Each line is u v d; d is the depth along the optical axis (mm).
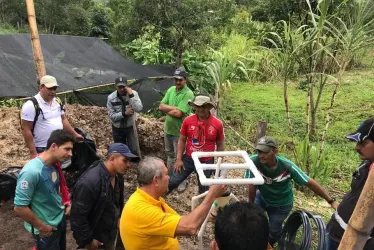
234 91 12133
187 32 10281
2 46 9258
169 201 4910
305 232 2803
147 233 2234
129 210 2293
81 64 10180
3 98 8398
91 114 7578
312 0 10055
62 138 2758
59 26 22062
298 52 5672
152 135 6785
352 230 1366
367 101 10781
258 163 3285
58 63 9781
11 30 22484
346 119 9391
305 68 6238
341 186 5910
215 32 13297
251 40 14500
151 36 13828
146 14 10109
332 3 7867
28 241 3789
